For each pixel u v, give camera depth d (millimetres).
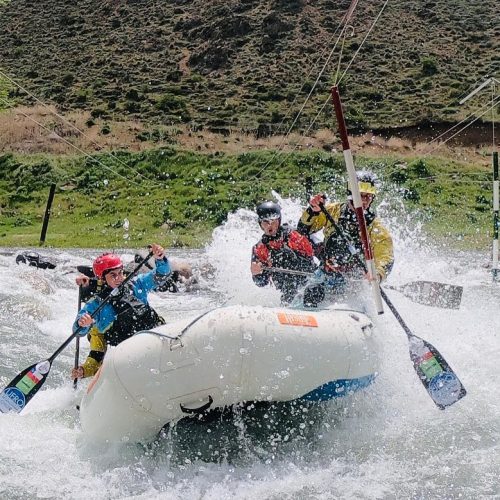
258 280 7996
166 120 43125
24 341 9125
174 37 56375
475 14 54438
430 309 8891
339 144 38562
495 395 6871
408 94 44906
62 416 6777
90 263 15625
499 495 4949
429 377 6438
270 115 43438
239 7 57562
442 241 23141
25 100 47219
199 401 5609
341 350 6043
